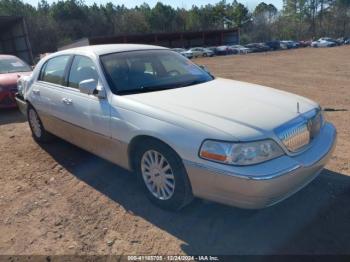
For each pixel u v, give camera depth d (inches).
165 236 126.4
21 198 157.9
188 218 135.6
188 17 4072.3
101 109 152.2
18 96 244.8
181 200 130.3
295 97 150.9
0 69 363.6
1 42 1133.7
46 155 207.2
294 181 118.1
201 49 1878.7
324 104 323.6
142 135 135.3
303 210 136.7
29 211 146.9
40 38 2812.5
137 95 148.0
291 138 121.6
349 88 426.9
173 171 128.6
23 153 212.7
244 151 111.9
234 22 4008.4
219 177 114.0
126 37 2235.5
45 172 183.9
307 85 469.4
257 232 125.7
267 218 133.0
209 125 118.9
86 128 164.4
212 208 140.6
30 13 3122.5
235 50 2046.0
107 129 150.6
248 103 135.1
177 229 129.9
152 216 138.5
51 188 166.2
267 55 1503.4
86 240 126.5
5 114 324.2
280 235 123.5
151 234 128.0
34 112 220.7
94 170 182.9
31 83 214.2
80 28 3243.1
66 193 160.6
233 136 113.5
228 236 124.5
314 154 127.5
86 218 140.0
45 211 146.3
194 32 2539.4
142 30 3599.9
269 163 114.3
